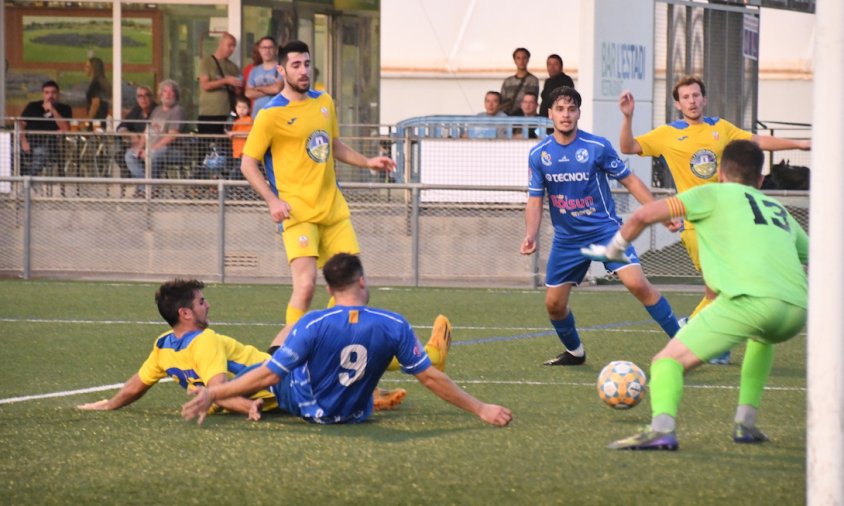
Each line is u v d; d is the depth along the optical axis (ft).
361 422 54.60
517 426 53.98
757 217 46.73
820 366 36.32
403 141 133.90
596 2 129.08
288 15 156.87
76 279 125.18
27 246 125.70
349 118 168.25
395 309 103.30
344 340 52.19
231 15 151.33
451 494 42.29
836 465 35.99
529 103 141.69
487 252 123.65
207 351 54.90
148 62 151.43
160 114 137.49
